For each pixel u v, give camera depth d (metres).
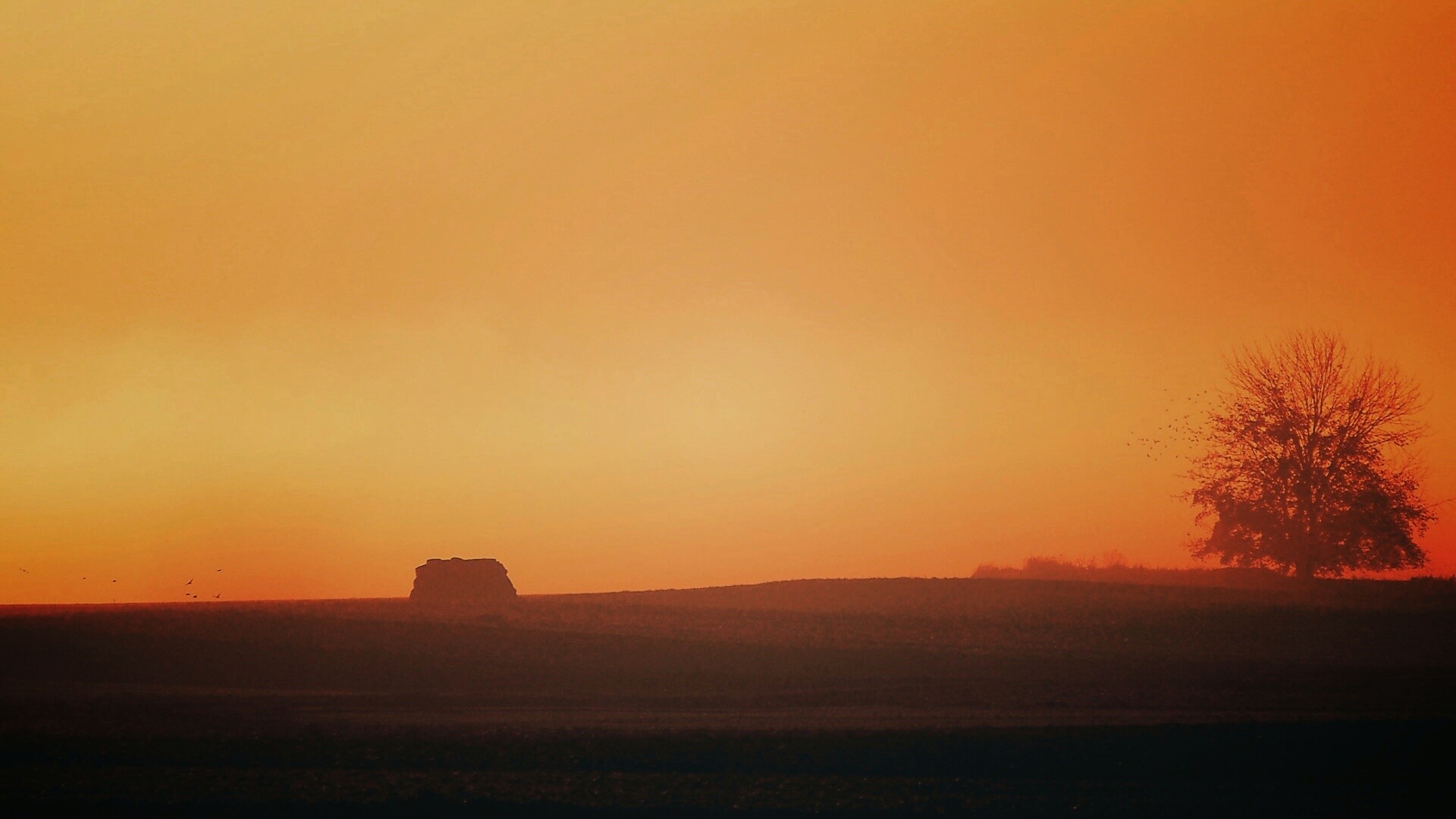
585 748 94.81
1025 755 92.31
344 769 88.06
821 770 88.19
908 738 97.75
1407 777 86.44
